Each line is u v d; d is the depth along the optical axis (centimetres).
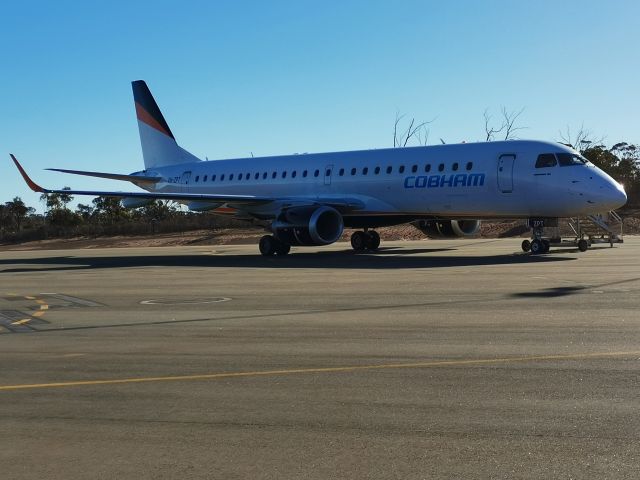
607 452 487
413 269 2036
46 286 1819
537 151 2473
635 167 6253
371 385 685
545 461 473
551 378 691
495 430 539
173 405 630
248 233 5134
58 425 577
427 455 489
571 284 1514
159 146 3844
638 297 1283
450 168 2647
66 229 6166
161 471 471
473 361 775
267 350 870
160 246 4709
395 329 998
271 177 3256
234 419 584
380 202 2853
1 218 8219
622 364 745
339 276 1872
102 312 1268
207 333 1009
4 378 752
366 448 506
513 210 2533
